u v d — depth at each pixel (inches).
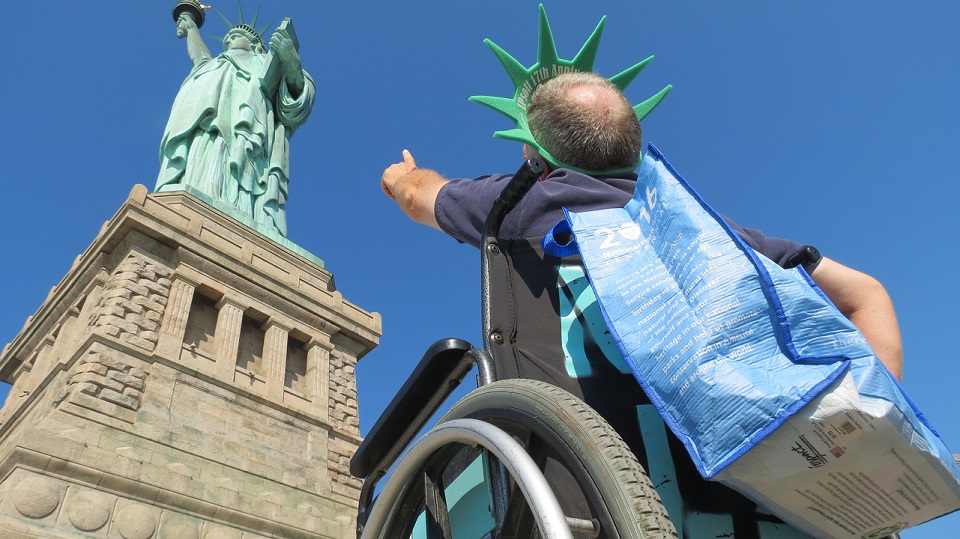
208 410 887.7
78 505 668.7
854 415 65.4
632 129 133.6
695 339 77.2
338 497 945.5
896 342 102.7
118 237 1024.9
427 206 132.3
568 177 120.3
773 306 75.1
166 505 738.2
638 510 64.0
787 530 96.0
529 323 108.1
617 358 106.0
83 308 1008.2
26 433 684.1
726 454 70.9
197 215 1125.1
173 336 933.8
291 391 1039.0
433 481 106.9
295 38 1646.2
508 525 86.4
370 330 1237.7
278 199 1380.4
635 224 97.8
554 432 77.0
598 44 151.7
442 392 118.8
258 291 1108.5
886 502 72.1
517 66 149.3
